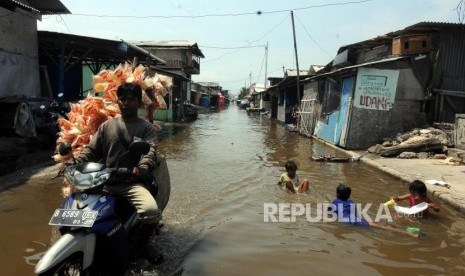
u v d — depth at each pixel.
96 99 5.45
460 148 12.52
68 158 5.38
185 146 15.70
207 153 13.84
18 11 14.38
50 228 5.74
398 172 10.03
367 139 15.12
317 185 8.93
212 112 54.69
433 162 11.62
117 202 4.00
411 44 15.24
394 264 4.75
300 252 5.05
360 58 22.12
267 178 9.59
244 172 10.34
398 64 15.01
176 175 9.73
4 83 13.71
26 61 14.95
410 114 15.20
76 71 21.69
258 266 4.61
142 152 3.75
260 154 13.94
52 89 20.80
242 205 7.11
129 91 4.29
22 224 5.89
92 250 3.52
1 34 13.48
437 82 15.18
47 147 12.80
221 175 9.85
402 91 15.11
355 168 11.30
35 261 4.68
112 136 4.32
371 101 15.04
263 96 53.38
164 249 5.04
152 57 21.53
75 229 3.50
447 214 6.80
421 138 13.21
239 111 62.06
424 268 4.66
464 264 4.80
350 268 4.61
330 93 18.42
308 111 22.41
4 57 13.66
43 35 15.95
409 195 7.00
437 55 15.14
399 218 6.54
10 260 4.70
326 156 13.04
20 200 7.07
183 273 4.40
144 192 4.25
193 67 45.03
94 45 17.44
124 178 4.10
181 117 34.59
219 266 4.59
